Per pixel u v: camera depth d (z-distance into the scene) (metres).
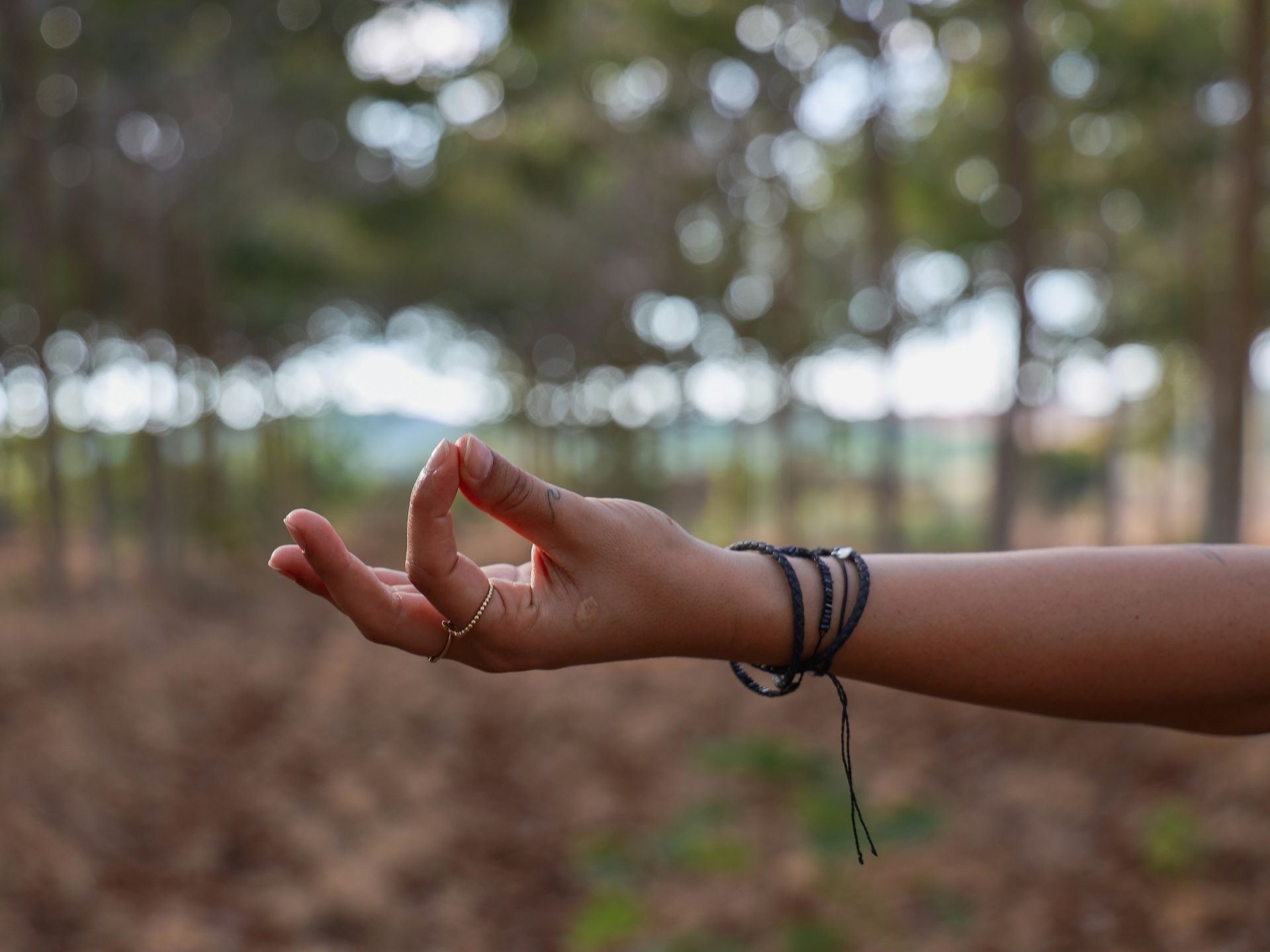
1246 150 7.77
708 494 23.89
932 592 0.98
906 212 13.63
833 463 19.64
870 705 7.64
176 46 10.25
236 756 6.84
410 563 0.87
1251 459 15.78
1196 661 0.96
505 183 15.12
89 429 12.03
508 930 4.59
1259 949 3.80
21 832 4.82
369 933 4.45
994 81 11.68
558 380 24.11
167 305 13.71
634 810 5.88
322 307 19.30
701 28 12.14
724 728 7.45
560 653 0.92
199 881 4.85
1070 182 13.09
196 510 14.48
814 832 5.18
